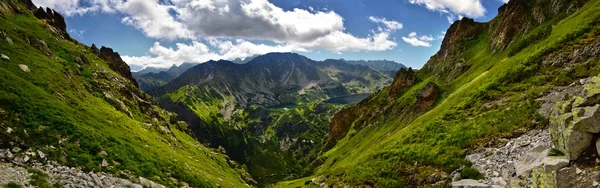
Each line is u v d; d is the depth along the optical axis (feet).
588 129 59.41
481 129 116.37
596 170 55.06
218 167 237.86
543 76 142.72
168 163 128.47
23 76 148.15
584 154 59.00
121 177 95.45
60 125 105.40
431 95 340.59
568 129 61.87
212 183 139.44
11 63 155.33
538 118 102.89
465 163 99.35
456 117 151.84
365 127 538.47
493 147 101.86
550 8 339.98
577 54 142.31
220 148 389.80
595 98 66.23
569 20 229.45
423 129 154.20
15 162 78.95
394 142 170.91
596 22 157.58
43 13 371.56
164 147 168.96
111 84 270.46
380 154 150.00
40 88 140.87
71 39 392.06
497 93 154.92
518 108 119.14
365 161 151.64
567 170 56.54
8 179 69.92
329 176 164.14
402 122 350.43
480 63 382.63
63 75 190.29
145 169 110.42
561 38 163.32
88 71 260.21
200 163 199.00
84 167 90.63
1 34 187.73
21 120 98.07
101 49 454.40
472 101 161.68
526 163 74.18
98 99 206.08
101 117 150.51
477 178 86.33
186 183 121.19
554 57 152.46
